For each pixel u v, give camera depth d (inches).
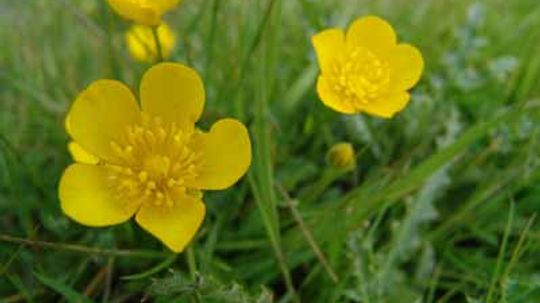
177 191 5.1
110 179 5.2
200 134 5.3
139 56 7.5
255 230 6.7
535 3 9.6
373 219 7.0
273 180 6.4
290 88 7.5
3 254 6.5
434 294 6.8
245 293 5.5
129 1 5.7
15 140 7.5
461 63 8.2
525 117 7.5
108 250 5.8
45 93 8.1
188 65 7.0
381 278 6.3
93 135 5.3
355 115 7.4
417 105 7.7
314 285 6.5
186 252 6.1
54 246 5.6
